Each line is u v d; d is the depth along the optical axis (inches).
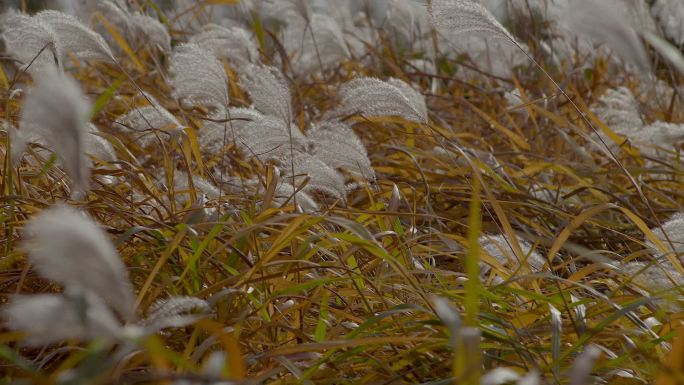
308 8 310.2
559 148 288.0
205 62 244.7
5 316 214.1
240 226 232.2
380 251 217.5
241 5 336.8
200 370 213.8
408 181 265.7
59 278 158.6
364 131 297.0
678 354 199.0
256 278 219.5
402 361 215.0
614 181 289.4
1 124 246.2
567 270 243.6
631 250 252.8
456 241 239.3
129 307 165.6
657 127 267.9
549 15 327.3
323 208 249.6
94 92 289.6
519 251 231.5
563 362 218.1
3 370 210.1
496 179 261.1
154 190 245.6
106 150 238.5
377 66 327.0
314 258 237.6
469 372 192.5
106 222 236.5
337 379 212.7
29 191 237.9
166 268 228.2
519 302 232.5
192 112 289.1
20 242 222.2
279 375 215.0
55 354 214.1
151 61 330.3
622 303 227.0
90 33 246.2
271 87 239.1
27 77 283.1
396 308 216.4
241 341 215.8
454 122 309.7
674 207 271.6
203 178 253.8
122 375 208.1
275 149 240.5
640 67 249.6
